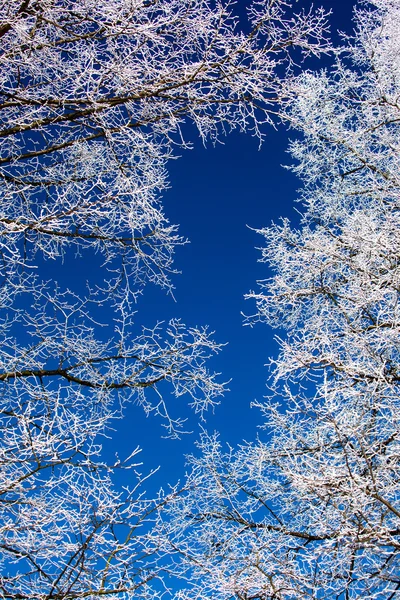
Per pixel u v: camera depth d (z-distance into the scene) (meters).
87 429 3.32
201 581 3.84
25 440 3.03
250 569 3.81
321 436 4.06
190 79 3.95
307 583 3.65
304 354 4.33
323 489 3.50
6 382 4.09
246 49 3.94
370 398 4.16
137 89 4.05
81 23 3.94
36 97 4.05
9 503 2.96
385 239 4.44
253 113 4.08
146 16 3.83
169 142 4.63
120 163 4.37
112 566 3.11
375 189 5.53
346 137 5.82
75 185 4.27
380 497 3.36
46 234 4.43
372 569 3.91
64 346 4.73
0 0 3.48
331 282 5.37
